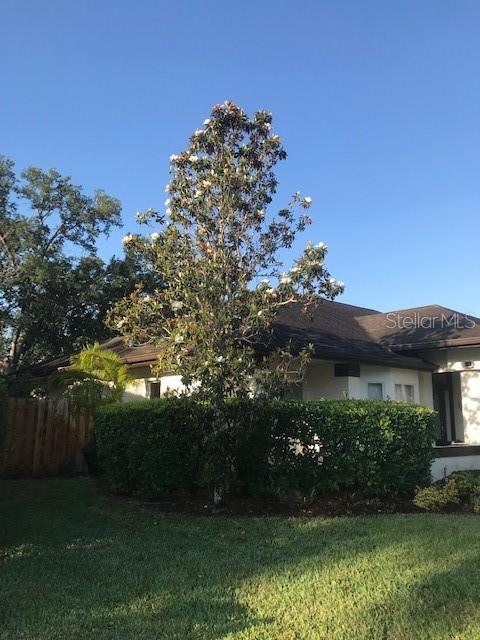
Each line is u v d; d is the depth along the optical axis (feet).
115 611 17.28
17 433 45.55
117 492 37.27
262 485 34.60
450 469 45.11
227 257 34.71
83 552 24.14
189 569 21.54
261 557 23.00
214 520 30.14
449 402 65.31
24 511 32.50
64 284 95.25
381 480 34.37
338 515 31.37
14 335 100.42
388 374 58.23
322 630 15.61
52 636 15.48
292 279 34.55
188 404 33.47
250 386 33.42
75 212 100.42
